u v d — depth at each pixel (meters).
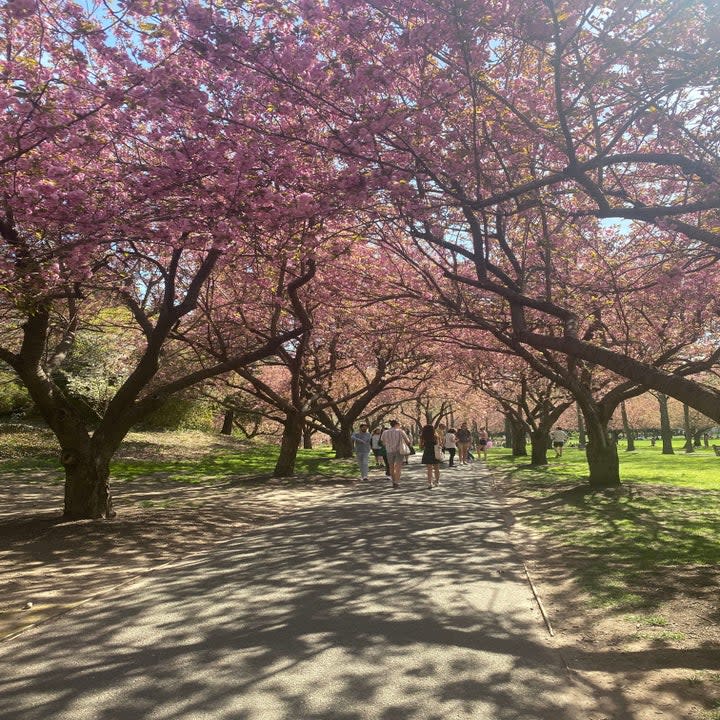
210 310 15.30
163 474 21.11
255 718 3.65
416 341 18.08
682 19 6.87
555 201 10.95
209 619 5.60
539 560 8.42
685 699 3.97
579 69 6.82
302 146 7.43
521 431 37.91
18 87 6.02
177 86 6.39
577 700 3.96
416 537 9.97
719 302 13.20
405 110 7.01
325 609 5.92
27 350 10.40
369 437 20.77
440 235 9.67
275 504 14.38
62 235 8.23
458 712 3.75
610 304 13.28
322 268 13.25
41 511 12.11
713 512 12.41
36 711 3.76
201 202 7.48
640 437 110.12
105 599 6.35
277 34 6.23
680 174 10.40
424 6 6.43
